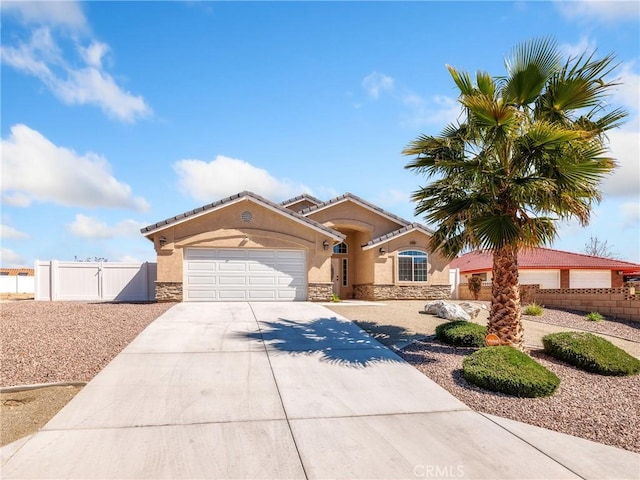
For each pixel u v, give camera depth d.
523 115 9.29
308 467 5.06
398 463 5.19
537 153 9.10
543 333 13.43
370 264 22.84
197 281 17.97
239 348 9.98
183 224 17.86
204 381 7.81
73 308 15.09
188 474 4.84
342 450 5.49
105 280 21.08
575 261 27.72
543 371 7.89
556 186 8.84
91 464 4.99
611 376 8.91
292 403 6.99
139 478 4.73
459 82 10.12
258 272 18.55
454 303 16.36
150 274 21.39
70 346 9.42
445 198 10.23
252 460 5.19
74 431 5.80
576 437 6.03
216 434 5.84
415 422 6.42
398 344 10.92
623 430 6.27
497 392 7.69
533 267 26.91
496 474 5.00
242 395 7.25
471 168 9.48
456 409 6.95
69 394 7.14
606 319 16.20
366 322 13.63
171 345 10.01
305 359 9.34
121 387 7.38
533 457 5.42
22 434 5.75
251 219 18.45
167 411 6.52
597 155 8.88
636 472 5.11
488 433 6.09
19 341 9.50
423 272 23.14
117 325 11.73
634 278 32.72
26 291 34.44
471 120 9.49
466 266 32.19
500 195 9.72
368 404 7.06
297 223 18.92
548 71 9.40
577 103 9.59
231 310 15.19
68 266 20.92
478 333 10.71
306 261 19.05
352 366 9.00
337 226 23.30
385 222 23.88
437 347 10.74
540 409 7.01
